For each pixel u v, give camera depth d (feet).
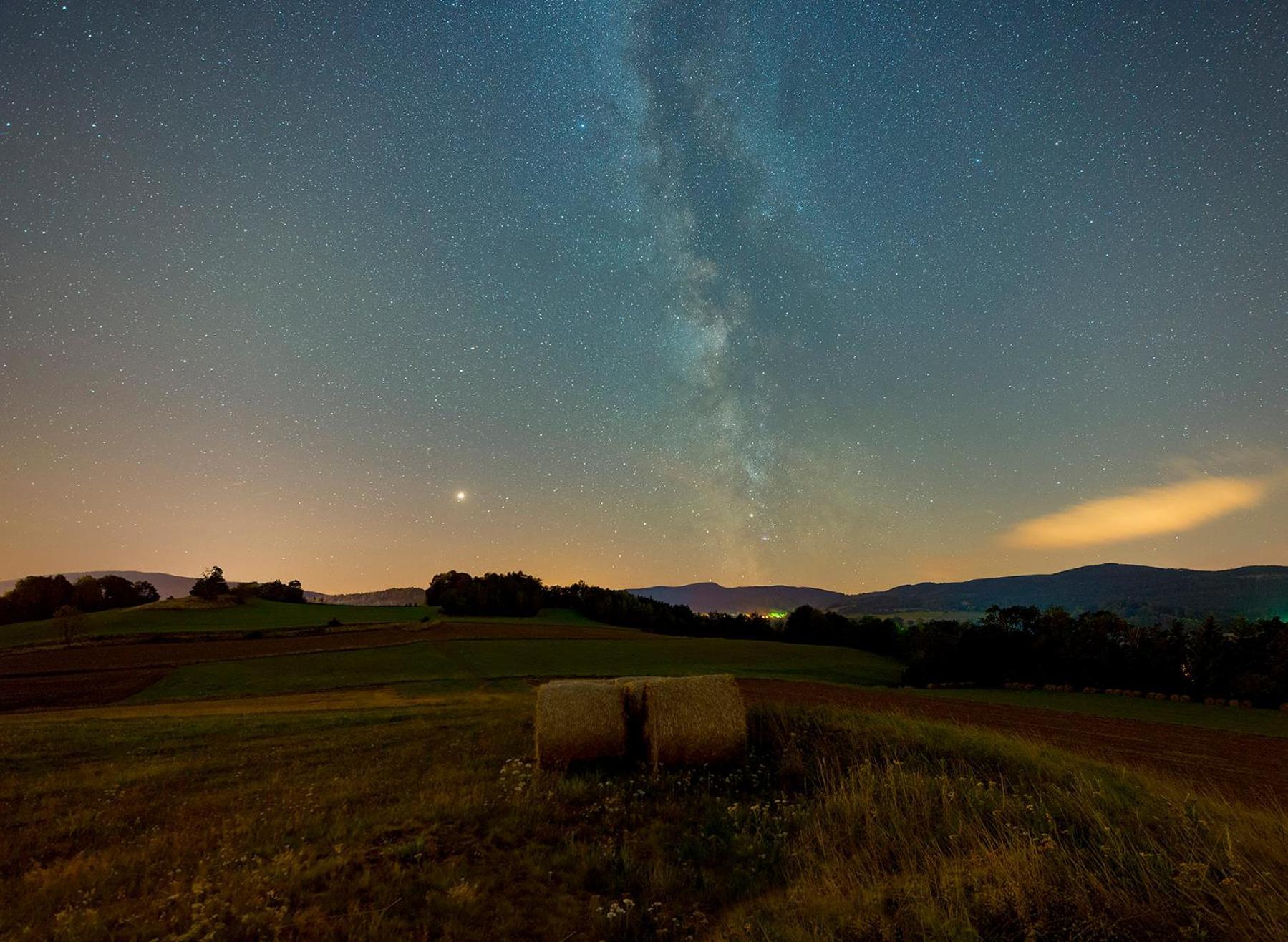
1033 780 31.60
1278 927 14.94
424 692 124.67
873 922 17.56
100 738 64.80
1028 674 142.92
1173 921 16.33
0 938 21.68
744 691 112.57
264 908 20.98
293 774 47.24
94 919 21.21
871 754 38.37
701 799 35.12
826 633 256.73
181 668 157.69
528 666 156.56
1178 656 125.18
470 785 39.70
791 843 26.61
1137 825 22.89
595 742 43.93
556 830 29.84
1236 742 73.10
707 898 22.95
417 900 22.36
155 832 34.06
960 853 22.02
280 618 256.93
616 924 20.66
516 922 20.94
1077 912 16.92
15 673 153.99
